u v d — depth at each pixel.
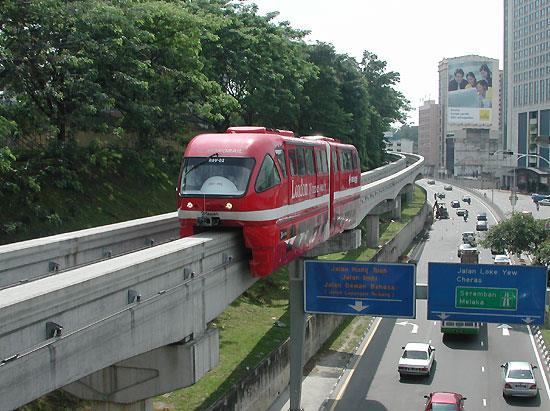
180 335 16.16
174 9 34.22
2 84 28.19
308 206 24.30
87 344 12.34
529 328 42.47
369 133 85.69
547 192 132.50
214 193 19.19
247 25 46.81
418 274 57.06
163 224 23.83
